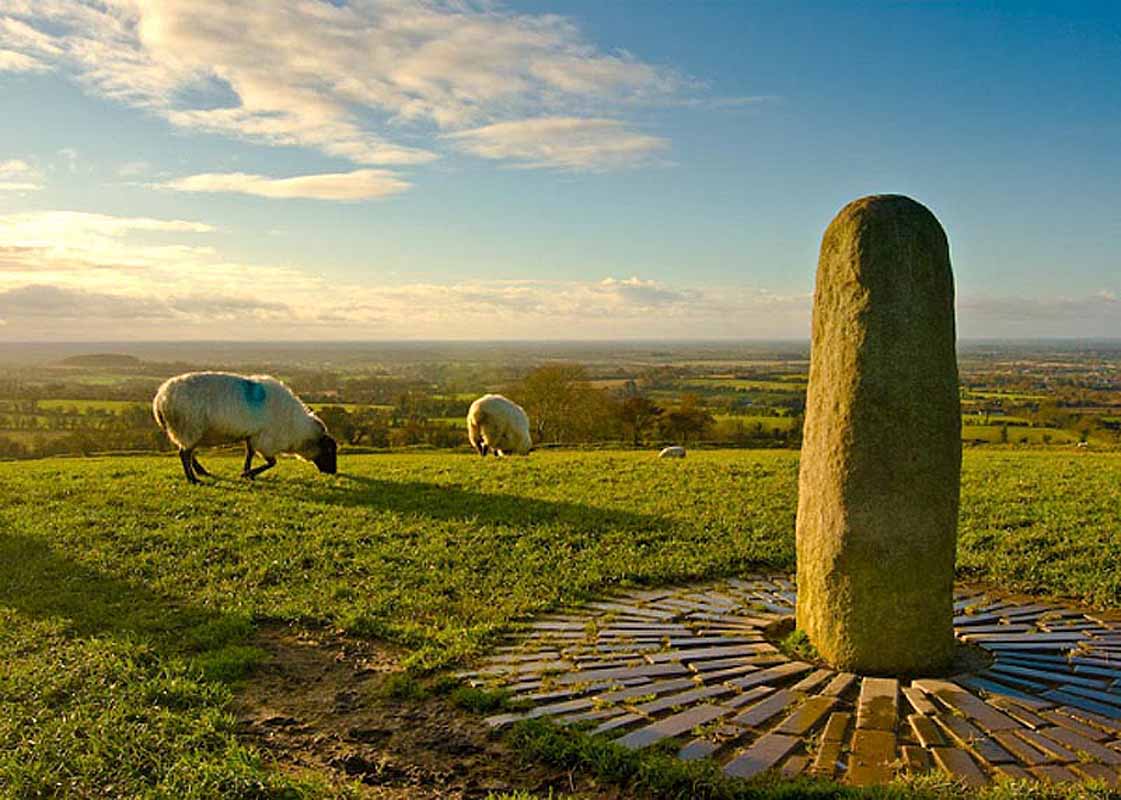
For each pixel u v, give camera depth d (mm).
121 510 14164
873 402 6859
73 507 14406
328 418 46750
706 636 8016
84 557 11242
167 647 7910
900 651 6797
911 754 5363
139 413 55812
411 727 6215
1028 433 50188
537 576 10547
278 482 17891
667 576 10547
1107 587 9539
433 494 16141
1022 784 4859
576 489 16672
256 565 11000
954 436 6938
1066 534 11867
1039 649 7457
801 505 7645
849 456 6941
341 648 8125
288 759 5730
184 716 6203
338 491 16594
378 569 10836
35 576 10398
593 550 11672
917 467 6805
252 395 18422
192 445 17828
